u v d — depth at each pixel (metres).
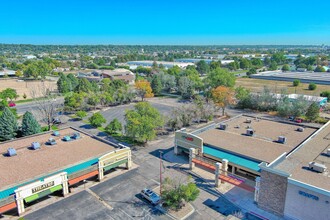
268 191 36.06
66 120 79.25
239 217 35.22
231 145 48.69
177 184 41.31
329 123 58.75
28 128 60.44
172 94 120.38
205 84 108.62
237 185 40.06
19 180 37.03
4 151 46.88
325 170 35.75
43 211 36.31
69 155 45.50
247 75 178.62
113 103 99.88
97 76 160.62
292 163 38.12
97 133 67.25
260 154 44.72
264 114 86.62
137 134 56.75
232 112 89.75
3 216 35.09
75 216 35.38
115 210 36.72
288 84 140.75
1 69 199.38
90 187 42.38
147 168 48.75
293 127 59.00
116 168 48.72
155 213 36.06
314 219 32.47
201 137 52.91
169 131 68.88
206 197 39.75
